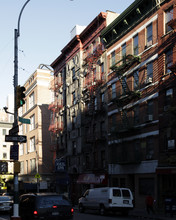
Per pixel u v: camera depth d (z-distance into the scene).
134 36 33.91
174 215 24.30
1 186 70.19
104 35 38.78
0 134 80.06
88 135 40.97
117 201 25.11
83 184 42.94
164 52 28.97
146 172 30.20
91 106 40.88
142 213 26.39
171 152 27.00
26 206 16.55
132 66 33.72
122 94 33.25
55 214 15.53
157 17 30.25
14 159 14.84
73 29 49.38
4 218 22.89
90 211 31.09
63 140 50.53
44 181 57.62
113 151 35.84
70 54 48.88
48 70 62.25
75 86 46.62
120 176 34.53
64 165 46.34
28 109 65.06
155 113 29.53
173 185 27.28
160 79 29.05
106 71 38.81
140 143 31.45
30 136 63.00
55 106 53.09
